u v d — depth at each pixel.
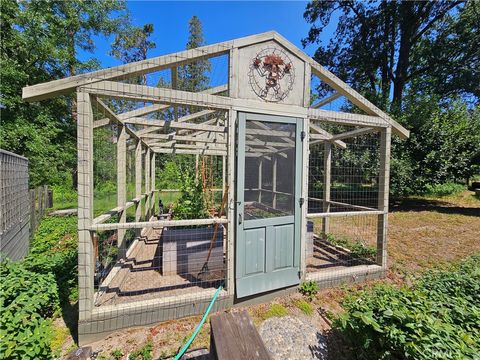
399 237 6.22
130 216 7.18
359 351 2.12
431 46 12.30
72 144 10.94
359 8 13.46
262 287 3.18
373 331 1.97
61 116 10.85
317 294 3.42
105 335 2.53
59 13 10.45
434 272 3.84
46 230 6.23
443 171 9.07
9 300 2.23
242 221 3.04
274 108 3.20
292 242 3.39
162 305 2.74
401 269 4.22
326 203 5.83
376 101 11.20
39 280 2.64
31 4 9.30
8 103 8.48
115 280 3.30
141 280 3.60
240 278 3.04
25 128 8.70
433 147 9.32
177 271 3.83
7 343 1.71
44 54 9.36
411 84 13.81
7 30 8.84
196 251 3.90
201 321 2.68
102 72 2.46
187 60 2.77
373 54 13.02
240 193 3.02
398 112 10.13
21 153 8.96
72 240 5.54
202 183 5.16
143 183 7.59
